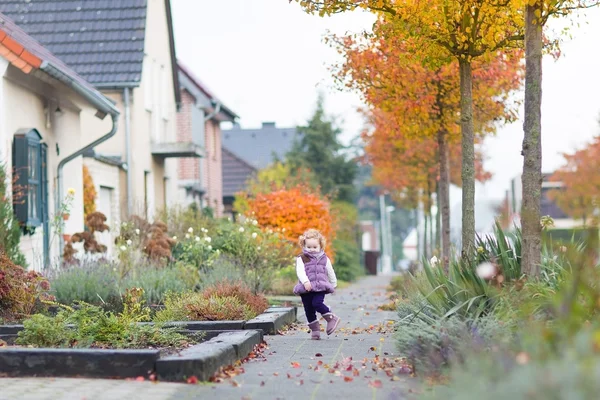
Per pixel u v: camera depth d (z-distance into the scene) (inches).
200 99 1659.7
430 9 512.7
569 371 169.6
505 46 554.6
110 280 627.5
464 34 530.3
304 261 502.3
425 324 353.7
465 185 561.0
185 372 321.7
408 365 352.2
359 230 2267.5
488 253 434.0
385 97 761.0
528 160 414.9
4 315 490.9
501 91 796.0
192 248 830.5
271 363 381.4
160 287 631.8
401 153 1346.0
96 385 311.1
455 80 743.1
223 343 372.2
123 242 808.9
